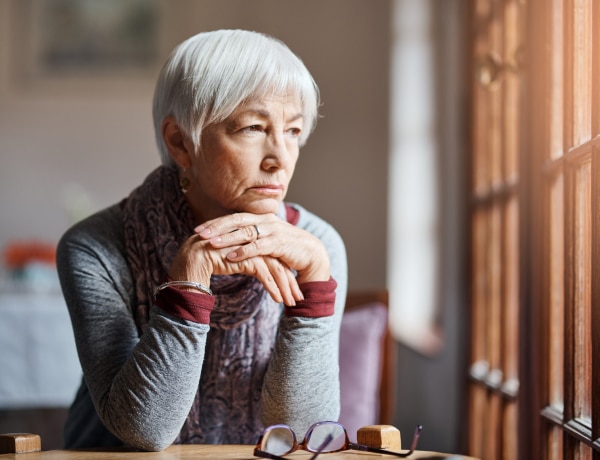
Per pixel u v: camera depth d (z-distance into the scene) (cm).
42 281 395
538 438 202
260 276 160
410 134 512
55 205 672
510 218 253
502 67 252
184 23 673
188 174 175
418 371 461
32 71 676
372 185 532
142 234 176
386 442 150
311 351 165
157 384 151
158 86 174
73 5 677
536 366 204
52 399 314
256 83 161
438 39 494
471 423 304
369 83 540
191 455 149
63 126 676
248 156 164
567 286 172
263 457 142
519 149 225
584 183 167
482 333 297
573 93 171
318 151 545
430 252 511
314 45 551
